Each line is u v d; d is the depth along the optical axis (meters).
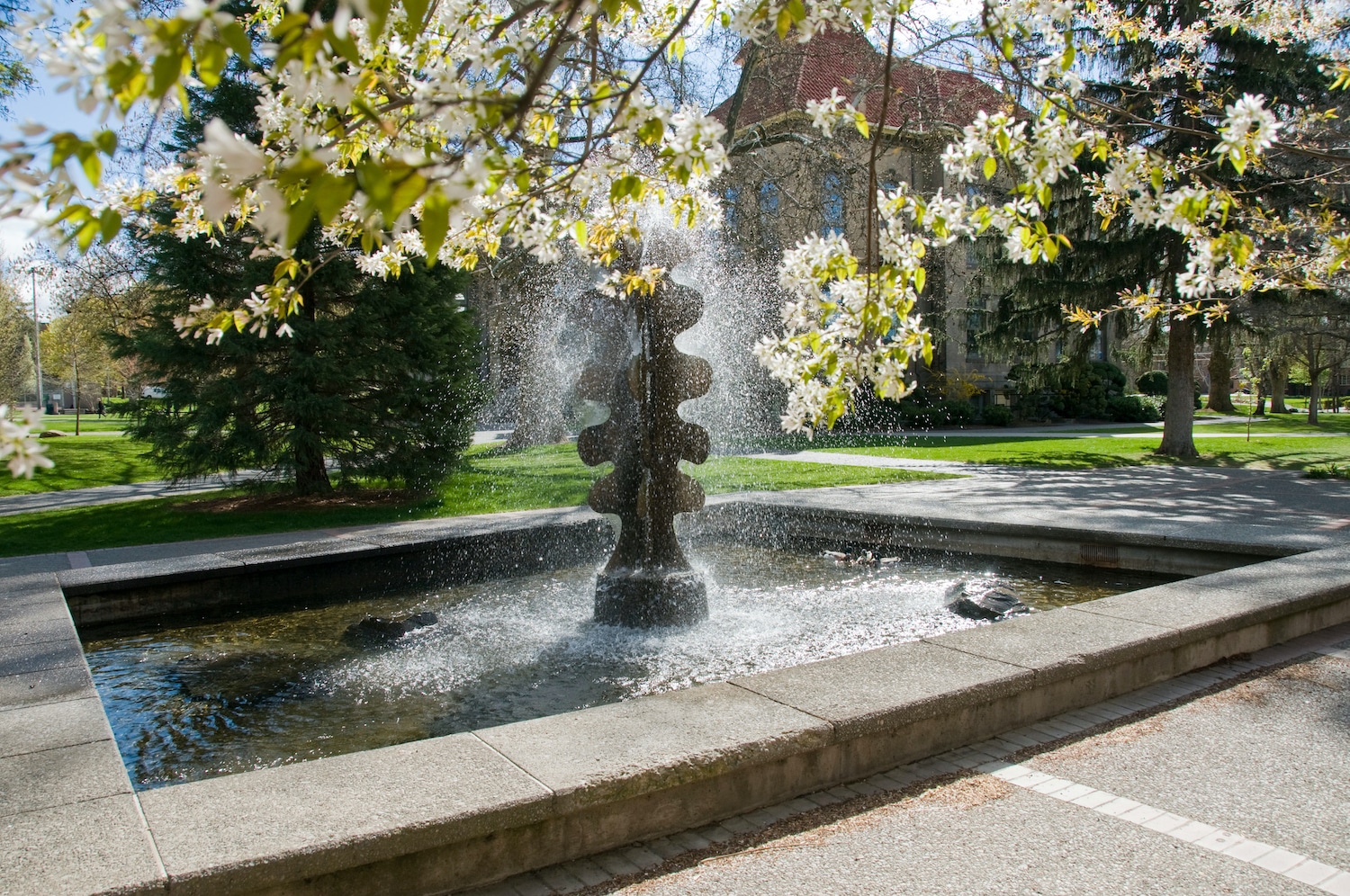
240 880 2.26
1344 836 2.90
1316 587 5.32
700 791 3.03
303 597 7.33
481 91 2.03
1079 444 22.59
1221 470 15.52
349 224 3.09
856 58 15.70
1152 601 5.02
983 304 23.34
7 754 3.04
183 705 4.78
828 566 8.34
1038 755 3.59
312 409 12.09
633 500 6.35
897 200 2.89
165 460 12.47
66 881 2.18
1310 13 6.26
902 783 3.34
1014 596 6.55
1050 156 2.73
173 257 11.58
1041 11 2.72
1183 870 2.70
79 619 6.43
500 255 15.81
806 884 2.64
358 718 4.54
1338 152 4.12
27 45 1.51
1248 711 4.05
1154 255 16.80
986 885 2.62
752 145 16.58
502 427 33.38
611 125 2.34
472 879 2.63
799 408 3.05
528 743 3.04
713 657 5.43
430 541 7.95
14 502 13.98
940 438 25.84
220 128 1.21
